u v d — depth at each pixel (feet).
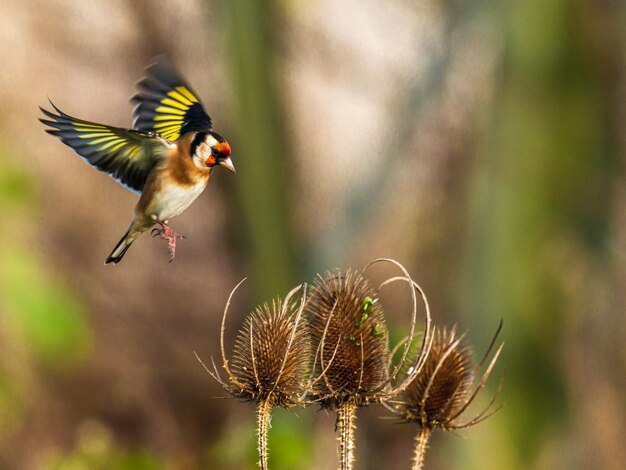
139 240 59.21
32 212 38.70
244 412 56.59
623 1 43.14
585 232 43.98
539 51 43.68
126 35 59.00
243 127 46.96
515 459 42.70
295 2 58.75
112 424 54.19
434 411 20.72
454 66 49.98
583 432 43.86
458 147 55.47
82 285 56.34
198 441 55.83
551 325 43.80
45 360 36.91
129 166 26.08
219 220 59.11
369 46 60.75
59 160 57.11
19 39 58.44
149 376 56.18
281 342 20.31
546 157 43.86
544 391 43.27
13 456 48.39
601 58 43.50
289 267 47.70
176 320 58.13
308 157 59.36
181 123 27.50
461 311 45.32
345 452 20.27
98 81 59.52
